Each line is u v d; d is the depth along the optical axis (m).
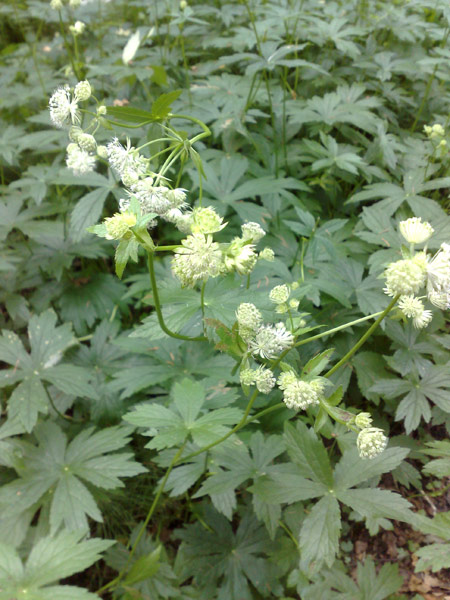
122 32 0.72
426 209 0.44
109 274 0.51
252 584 0.36
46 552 0.26
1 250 0.47
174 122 0.53
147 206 0.24
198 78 0.64
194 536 0.36
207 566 0.35
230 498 0.33
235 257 0.22
